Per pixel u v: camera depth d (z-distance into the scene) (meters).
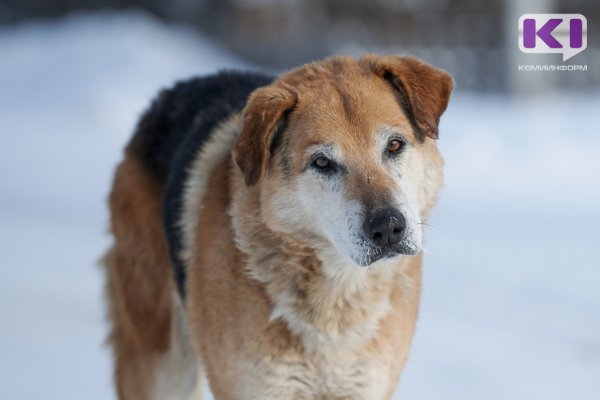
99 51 33.41
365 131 6.48
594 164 22.17
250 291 6.54
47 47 35.34
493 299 11.59
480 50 38.59
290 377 6.59
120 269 8.43
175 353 8.12
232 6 43.88
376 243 6.10
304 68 7.05
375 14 43.06
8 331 10.57
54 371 9.38
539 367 9.38
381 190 6.19
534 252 13.70
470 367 9.44
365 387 6.70
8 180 19.84
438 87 6.82
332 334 6.54
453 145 24.64
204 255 6.86
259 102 6.55
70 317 11.12
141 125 8.68
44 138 25.28
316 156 6.44
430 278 12.59
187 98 8.48
